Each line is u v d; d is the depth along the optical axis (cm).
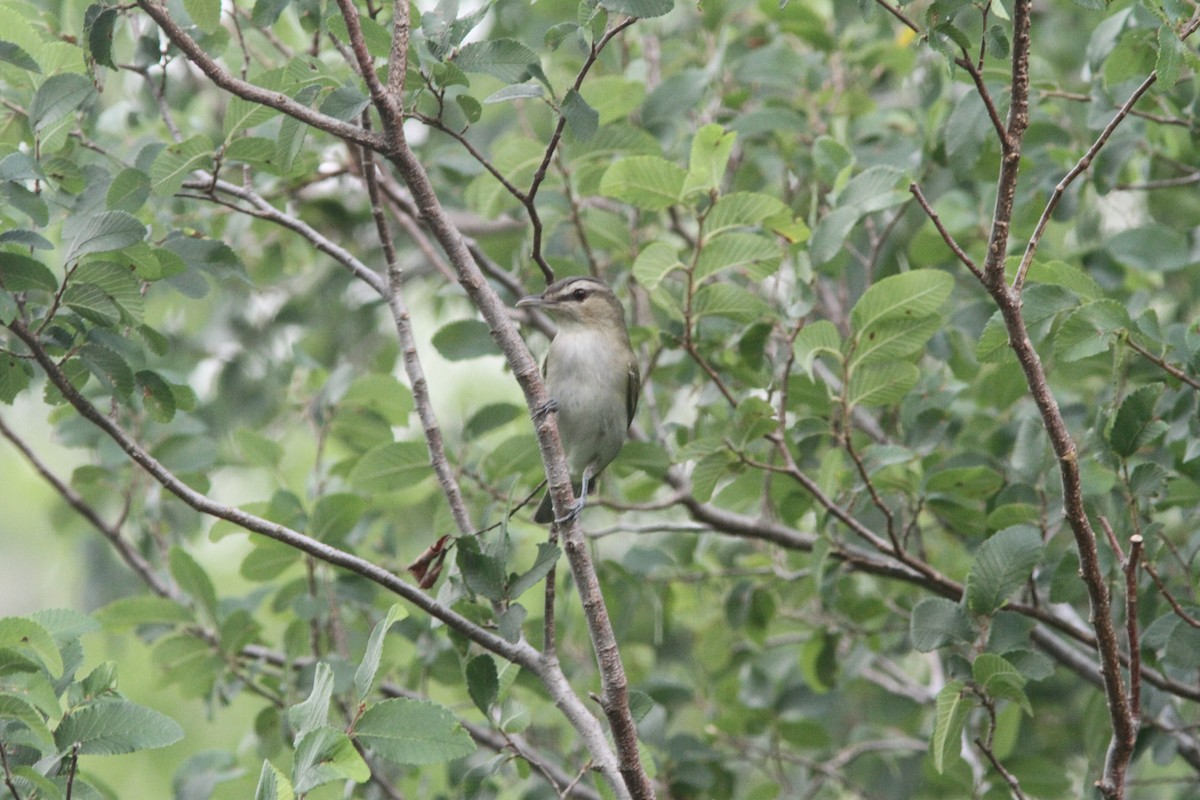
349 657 1216
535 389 844
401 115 803
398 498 1577
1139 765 1548
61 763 753
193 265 957
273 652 1231
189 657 1165
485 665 855
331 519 1145
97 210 923
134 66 1014
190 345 1588
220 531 1138
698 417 1247
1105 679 808
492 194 1228
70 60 960
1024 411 1223
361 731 720
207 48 1030
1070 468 786
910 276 954
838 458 1041
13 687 721
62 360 866
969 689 852
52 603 1953
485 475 1180
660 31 1518
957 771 1163
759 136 1413
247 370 1580
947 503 1097
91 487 1546
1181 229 1288
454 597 875
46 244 825
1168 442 1026
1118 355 935
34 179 901
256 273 1554
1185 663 923
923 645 912
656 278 1035
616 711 816
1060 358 917
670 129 1284
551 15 1451
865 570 1114
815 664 1307
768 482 1180
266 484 1788
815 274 1055
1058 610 1141
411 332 968
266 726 1204
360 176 1287
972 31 1110
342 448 1680
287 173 965
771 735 1373
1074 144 1241
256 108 893
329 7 1016
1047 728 1404
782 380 1088
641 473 1341
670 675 1487
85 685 750
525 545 1415
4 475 2025
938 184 1321
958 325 1225
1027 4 739
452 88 1184
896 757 1455
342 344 1634
